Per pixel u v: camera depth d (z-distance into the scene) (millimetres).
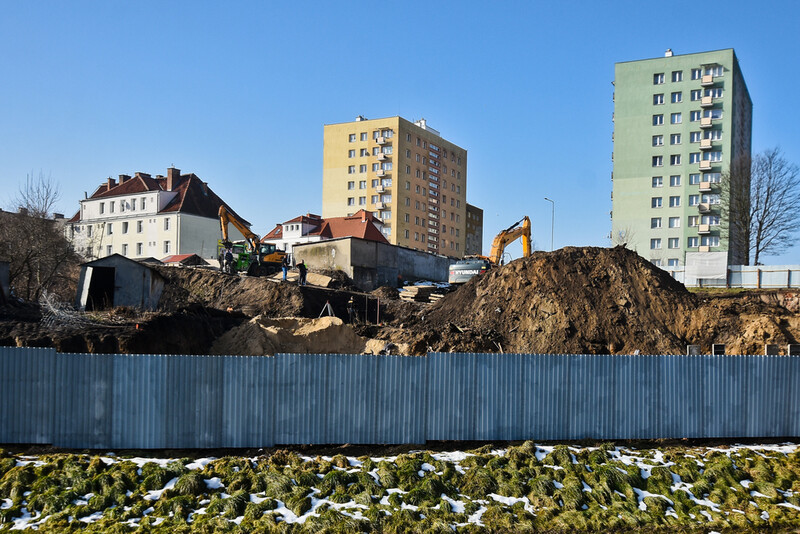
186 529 12000
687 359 16953
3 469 13523
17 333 17719
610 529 13148
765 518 13734
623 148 62281
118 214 67438
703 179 59469
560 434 16359
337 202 81062
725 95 58906
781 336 25250
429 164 84250
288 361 15203
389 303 36219
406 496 13531
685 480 15047
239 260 41438
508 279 28438
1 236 30328
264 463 14359
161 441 14672
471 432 15969
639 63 61906
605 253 28828
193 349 22219
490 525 12984
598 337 25000
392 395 15664
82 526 12031
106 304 24875
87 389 14594
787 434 17312
